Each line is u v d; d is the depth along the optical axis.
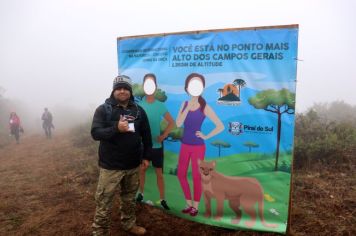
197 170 3.80
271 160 3.38
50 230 3.96
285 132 3.27
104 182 3.30
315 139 6.69
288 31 3.12
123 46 4.12
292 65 3.15
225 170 3.64
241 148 3.51
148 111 4.04
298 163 5.66
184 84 3.72
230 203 3.67
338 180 4.90
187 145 3.82
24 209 4.76
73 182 6.01
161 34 3.79
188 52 3.65
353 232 3.43
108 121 3.25
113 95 3.36
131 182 3.54
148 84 3.98
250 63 3.32
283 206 3.40
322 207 4.01
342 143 6.07
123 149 3.28
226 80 3.47
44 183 6.21
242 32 3.31
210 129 3.65
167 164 4.02
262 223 3.52
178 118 3.83
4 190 5.89
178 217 4.05
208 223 3.78
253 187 3.51
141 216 4.09
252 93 3.36
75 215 4.38
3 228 4.12
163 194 4.11
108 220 3.37
